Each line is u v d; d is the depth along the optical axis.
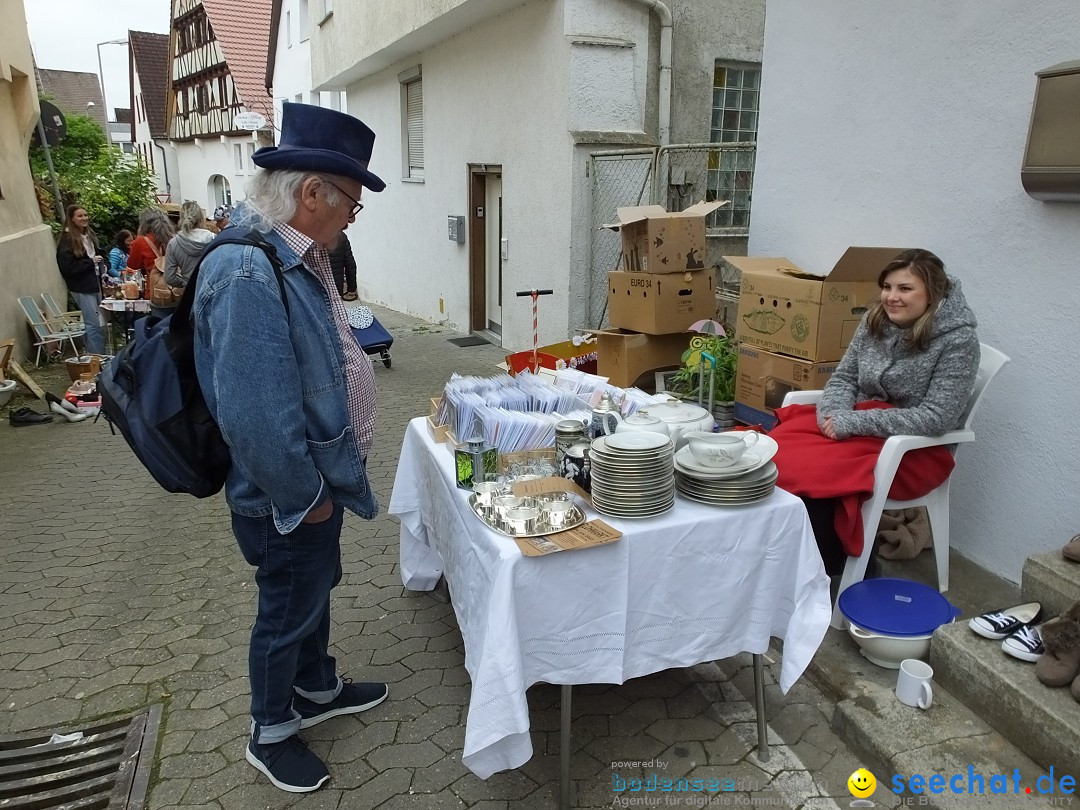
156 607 3.38
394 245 12.34
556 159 7.10
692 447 2.24
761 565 2.24
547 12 6.86
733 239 7.45
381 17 9.91
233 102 23.48
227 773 2.37
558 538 1.96
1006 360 2.95
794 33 4.12
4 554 3.94
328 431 1.99
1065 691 2.19
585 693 2.69
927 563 3.38
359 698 2.63
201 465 2.00
